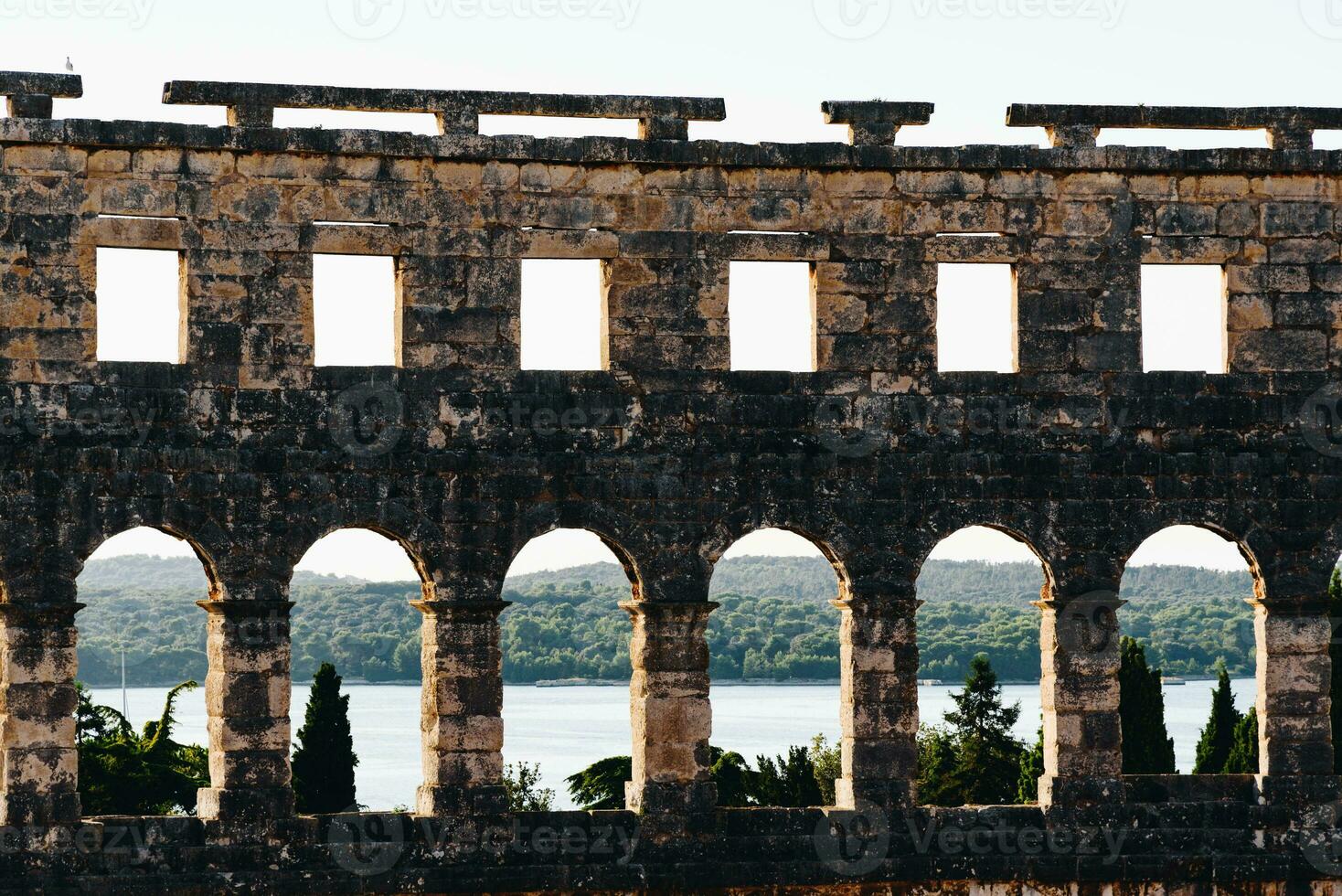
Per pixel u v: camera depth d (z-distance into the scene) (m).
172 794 163.50
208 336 108.12
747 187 112.50
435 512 109.44
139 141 107.44
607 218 111.56
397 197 110.00
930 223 113.50
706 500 111.31
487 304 110.56
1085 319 114.12
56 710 105.75
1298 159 115.06
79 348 107.00
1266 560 114.19
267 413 108.38
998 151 113.62
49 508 106.25
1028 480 113.12
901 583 112.06
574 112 111.38
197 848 106.00
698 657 110.81
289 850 106.94
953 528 112.69
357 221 109.75
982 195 113.81
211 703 108.06
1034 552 114.50
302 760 162.12
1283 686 113.94
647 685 110.38
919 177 113.56
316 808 161.25
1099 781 112.25
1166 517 113.75
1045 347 113.81
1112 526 113.38
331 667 163.88
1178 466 113.94
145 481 107.12
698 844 109.88
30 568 105.94
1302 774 113.56
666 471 111.12
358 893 106.88
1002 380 113.50
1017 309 113.94
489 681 109.44
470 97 110.56
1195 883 112.19
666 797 109.94
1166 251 114.81
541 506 110.19
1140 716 163.12
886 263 113.06
